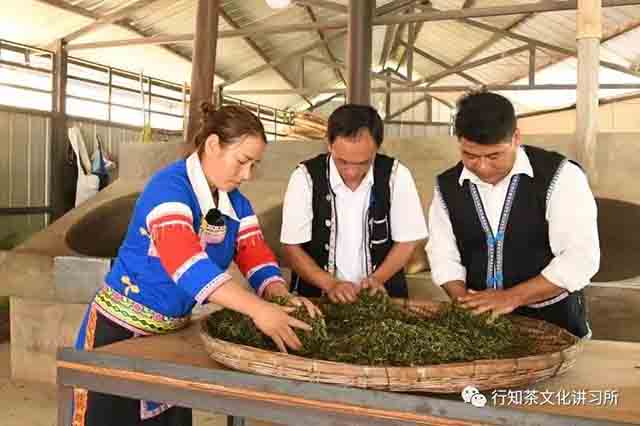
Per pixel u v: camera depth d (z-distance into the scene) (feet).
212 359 4.70
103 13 24.59
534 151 5.99
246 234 6.18
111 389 4.65
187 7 25.98
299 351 4.60
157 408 5.98
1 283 12.82
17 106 23.79
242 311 4.70
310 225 7.20
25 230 24.25
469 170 5.72
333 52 39.88
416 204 7.15
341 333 5.37
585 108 12.66
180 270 4.90
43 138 25.04
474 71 42.88
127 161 17.70
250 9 29.01
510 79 41.88
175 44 29.04
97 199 16.47
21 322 13.52
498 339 4.91
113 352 4.85
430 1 33.06
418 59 45.44
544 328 5.20
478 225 6.13
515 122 5.23
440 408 3.75
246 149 5.31
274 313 4.59
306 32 34.50
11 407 11.84
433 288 10.53
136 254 5.65
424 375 3.85
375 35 38.65
